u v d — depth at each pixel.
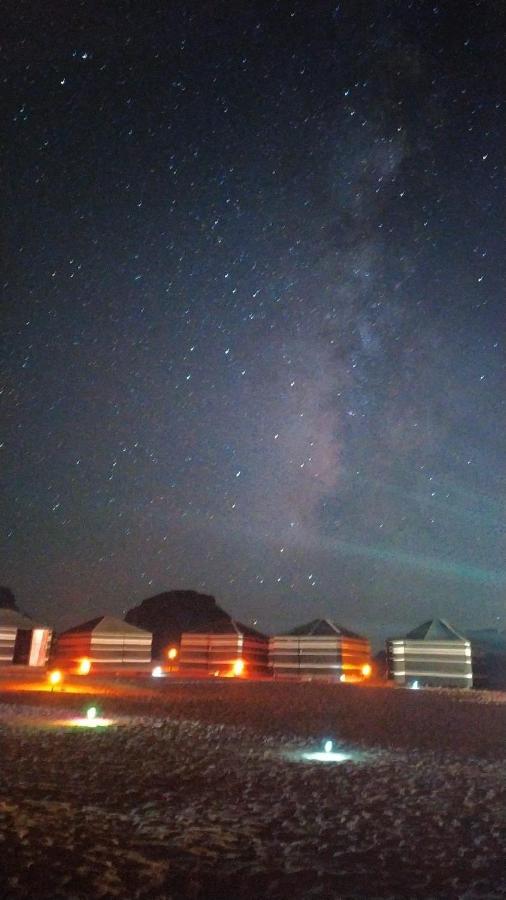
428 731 14.65
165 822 6.86
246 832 6.64
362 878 5.46
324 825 6.97
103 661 33.34
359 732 14.31
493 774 9.89
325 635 34.69
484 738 13.80
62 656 34.38
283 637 35.03
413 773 9.84
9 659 34.03
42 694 21.44
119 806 7.46
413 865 5.82
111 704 18.72
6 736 12.33
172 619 51.69
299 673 34.28
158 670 33.50
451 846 6.35
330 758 11.09
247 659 34.66
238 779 9.17
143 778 9.04
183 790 8.44
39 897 4.66
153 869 5.39
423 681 32.47
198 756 10.90
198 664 34.81
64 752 10.80
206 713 17.12
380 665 39.16
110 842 6.02
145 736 12.91
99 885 4.95
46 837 5.97
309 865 5.73
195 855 5.83
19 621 35.12
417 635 33.41
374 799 8.14
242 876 5.39
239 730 14.20
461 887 5.31
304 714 17.30
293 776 9.44
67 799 7.65
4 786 8.12
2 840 5.77
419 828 6.95
